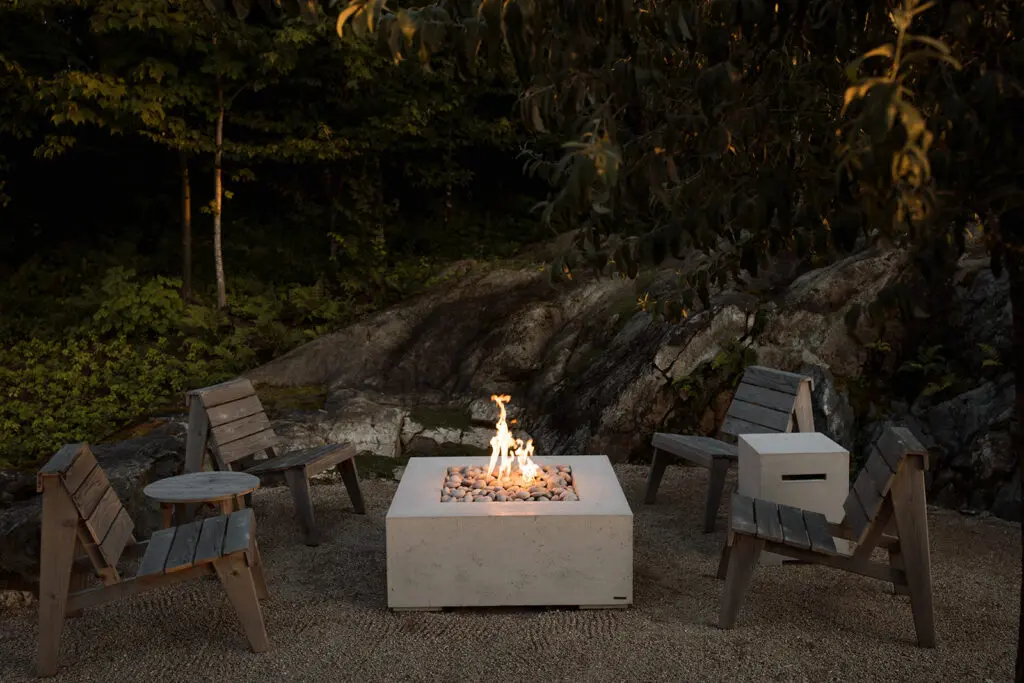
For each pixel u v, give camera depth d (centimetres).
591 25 188
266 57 989
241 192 1324
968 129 165
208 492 471
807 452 495
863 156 144
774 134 214
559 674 381
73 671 391
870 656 395
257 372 965
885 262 764
